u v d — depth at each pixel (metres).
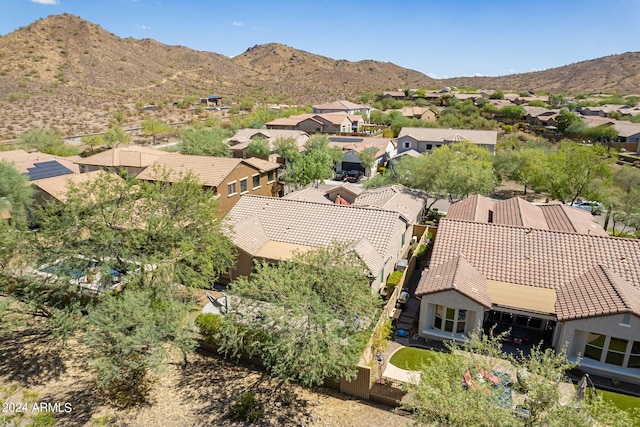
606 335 20.84
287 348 17.95
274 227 32.66
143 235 25.25
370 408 19.52
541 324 25.06
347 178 65.00
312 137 71.25
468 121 119.12
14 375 22.17
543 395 13.30
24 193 35.59
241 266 29.97
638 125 95.81
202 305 28.03
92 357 19.39
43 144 69.69
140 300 21.00
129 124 106.81
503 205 38.66
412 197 44.12
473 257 27.05
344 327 19.58
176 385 21.27
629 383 20.91
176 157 44.25
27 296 23.34
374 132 107.75
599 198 46.28
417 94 177.38
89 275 25.17
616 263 24.89
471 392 13.72
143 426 18.56
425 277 25.86
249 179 44.62
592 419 13.02
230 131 92.94
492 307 23.06
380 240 30.06
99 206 25.59
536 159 56.28
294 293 19.69
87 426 18.59
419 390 14.46
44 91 131.75
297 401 20.00
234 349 21.09
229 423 18.61
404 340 24.89
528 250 26.91
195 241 27.14
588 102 161.38
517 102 168.25
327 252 22.59
